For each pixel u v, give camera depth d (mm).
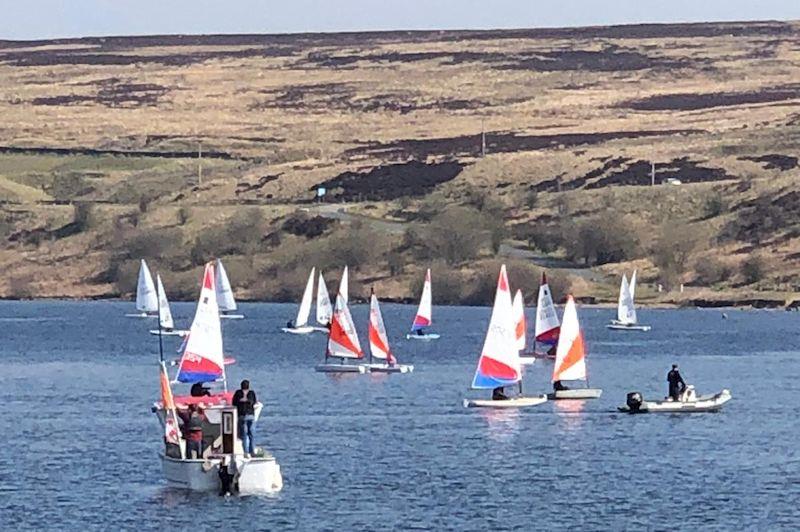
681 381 106625
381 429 95875
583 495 72938
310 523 65938
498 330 105188
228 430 71875
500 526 66188
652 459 83438
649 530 65625
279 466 78188
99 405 111250
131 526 65438
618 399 112062
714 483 76250
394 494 72688
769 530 65625
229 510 68188
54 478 76750
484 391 120062
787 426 97375
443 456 84250
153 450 86625
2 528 65250
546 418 100875
